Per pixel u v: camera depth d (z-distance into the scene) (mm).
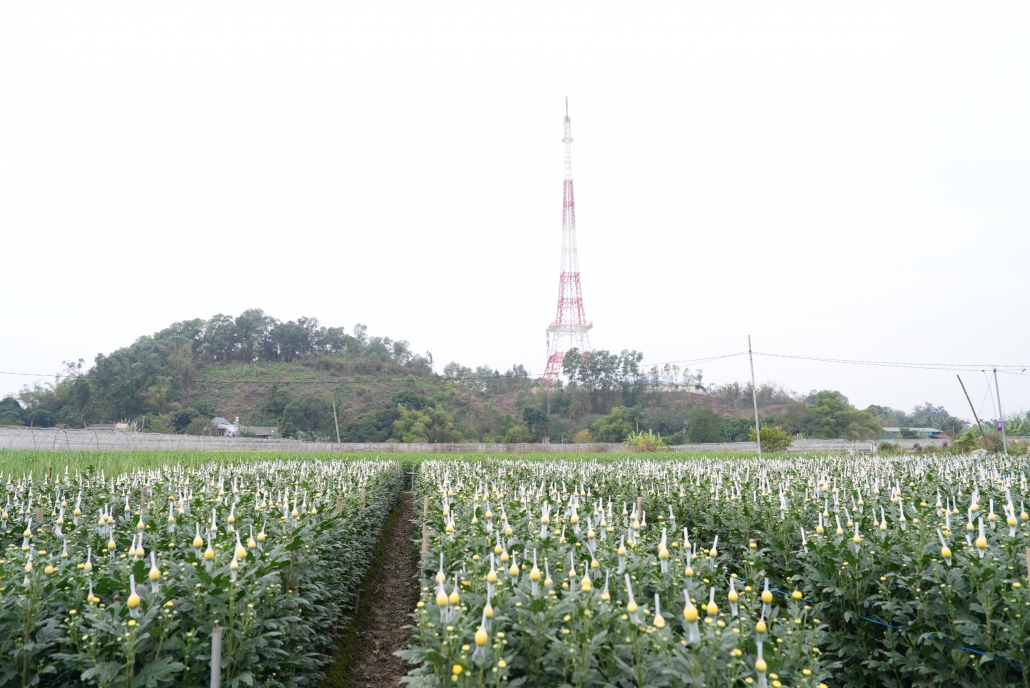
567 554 6148
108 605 5273
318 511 9109
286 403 82625
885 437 83312
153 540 6723
